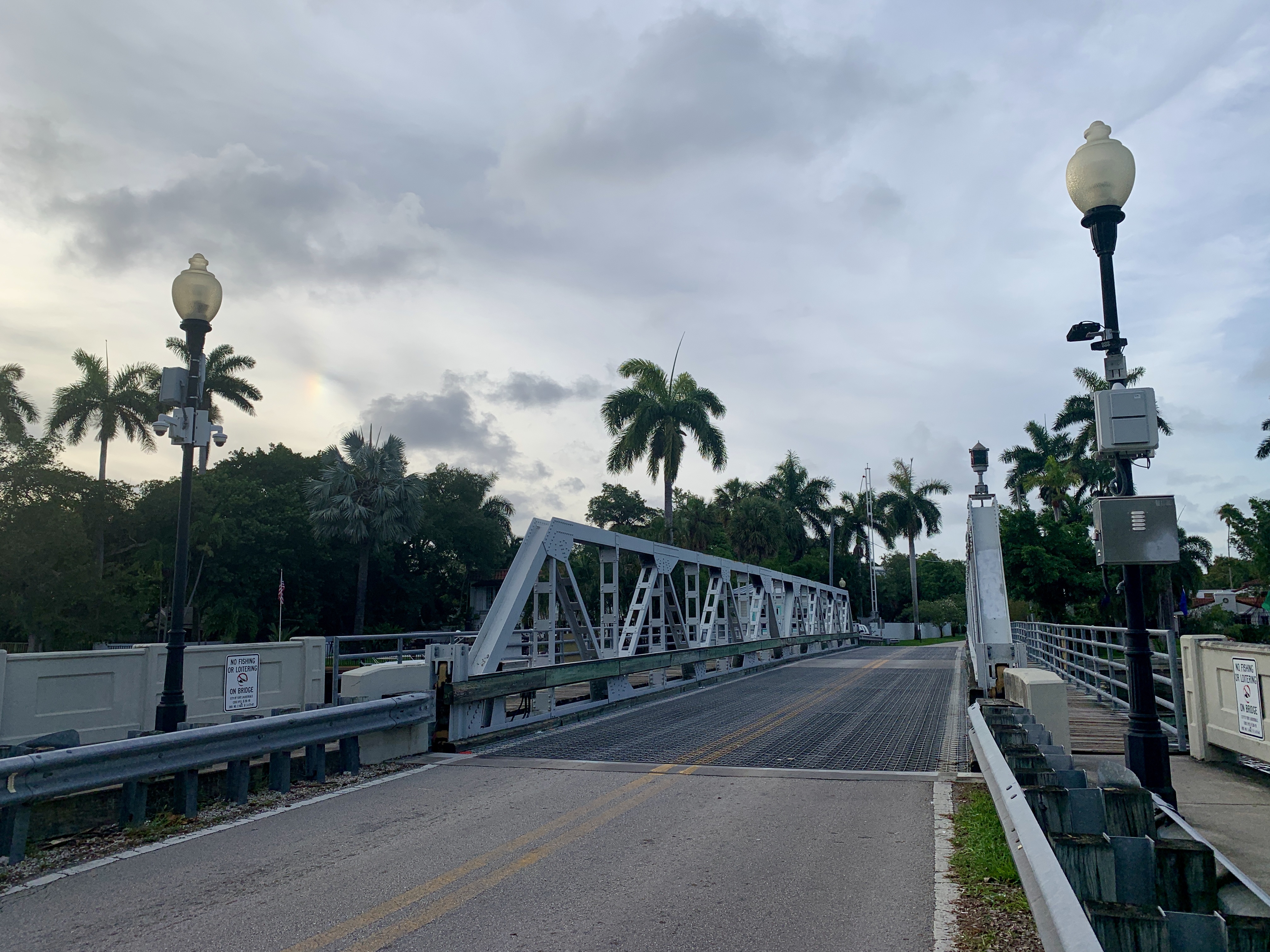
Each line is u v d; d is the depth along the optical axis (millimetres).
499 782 8164
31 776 5500
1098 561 6562
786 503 65500
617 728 12055
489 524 56750
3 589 31000
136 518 41250
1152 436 6555
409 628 51219
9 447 34844
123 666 8031
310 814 6898
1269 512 42000
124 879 5238
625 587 48438
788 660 29547
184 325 8930
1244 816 6191
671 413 33594
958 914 4492
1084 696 14461
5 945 4195
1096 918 2541
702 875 5215
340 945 4145
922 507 69688
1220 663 7957
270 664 9570
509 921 4453
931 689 18078
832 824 6453
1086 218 7020
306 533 45219
